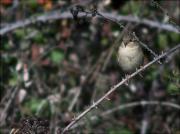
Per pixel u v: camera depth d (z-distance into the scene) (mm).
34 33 12812
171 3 12719
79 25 12953
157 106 11930
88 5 12312
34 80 11734
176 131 11641
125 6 12625
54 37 12945
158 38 12500
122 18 11672
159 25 11688
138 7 12539
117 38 11930
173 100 12062
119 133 11180
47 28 12914
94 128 10922
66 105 11516
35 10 12953
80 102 11828
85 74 12375
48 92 11562
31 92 11570
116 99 11906
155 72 12039
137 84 12219
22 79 11609
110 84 11922
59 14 12008
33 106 11195
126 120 11859
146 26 12531
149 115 11617
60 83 12211
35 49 12664
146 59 8359
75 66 12648
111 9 12859
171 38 12562
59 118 10875
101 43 12938
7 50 12594
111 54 11891
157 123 11812
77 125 9969
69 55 12906
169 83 11594
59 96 11727
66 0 12844
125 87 12164
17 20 12758
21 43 12758
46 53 12492
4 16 13125
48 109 11086
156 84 11828
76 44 13109
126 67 8359
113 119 11375
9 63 12297
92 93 11992
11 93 11508
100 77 12047
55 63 12594
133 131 11773
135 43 8211
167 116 12008
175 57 12039
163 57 6852
